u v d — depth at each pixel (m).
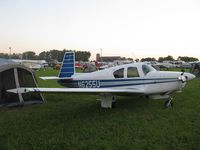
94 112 7.27
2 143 4.66
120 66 8.55
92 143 4.56
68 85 9.77
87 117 6.63
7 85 8.26
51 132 5.29
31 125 5.85
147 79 7.95
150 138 4.82
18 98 8.31
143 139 4.76
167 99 8.26
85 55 106.31
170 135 4.98
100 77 8.80
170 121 6.12
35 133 5.23
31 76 8.97
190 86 14.40
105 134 5.12
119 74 8.42
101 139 4.83
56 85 14.83
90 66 35.16
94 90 7.11
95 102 8.98
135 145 4.42
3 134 5.15
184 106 8.05
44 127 5.68
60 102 9.01
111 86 8.58
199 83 16.50
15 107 8.05
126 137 4.88
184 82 7.80
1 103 8.09
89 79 9.10
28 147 4.44
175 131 5.25
